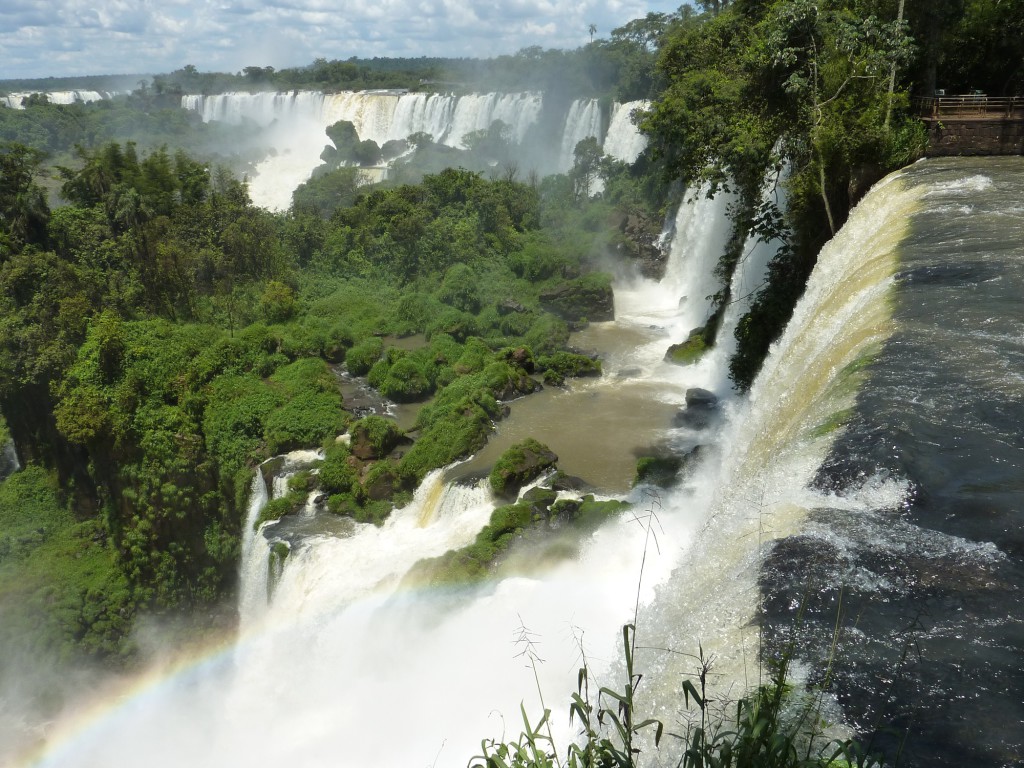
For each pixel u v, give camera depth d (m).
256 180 107.81
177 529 36.22
